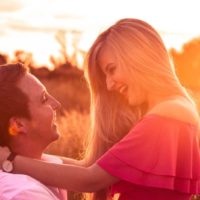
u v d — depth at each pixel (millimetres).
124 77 3229
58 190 3291
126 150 3061
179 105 3129
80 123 8922
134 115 3629
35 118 3121
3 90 3078
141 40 3225
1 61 15367
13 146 3146
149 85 3205
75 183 3115
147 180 3035
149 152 3053
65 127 8781
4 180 2854
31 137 3146
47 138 3172
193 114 3172
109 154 3086
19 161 3094
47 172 3109
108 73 3314
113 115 3629
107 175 3092
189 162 3129
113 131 3641
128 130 3635
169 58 3287
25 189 2805
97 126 3660
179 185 3121
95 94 3633
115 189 3180
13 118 3096
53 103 3199
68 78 23969
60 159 3713
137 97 3230
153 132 3062
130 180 3039
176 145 3086
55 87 20219
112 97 3629
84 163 3750
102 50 3324
